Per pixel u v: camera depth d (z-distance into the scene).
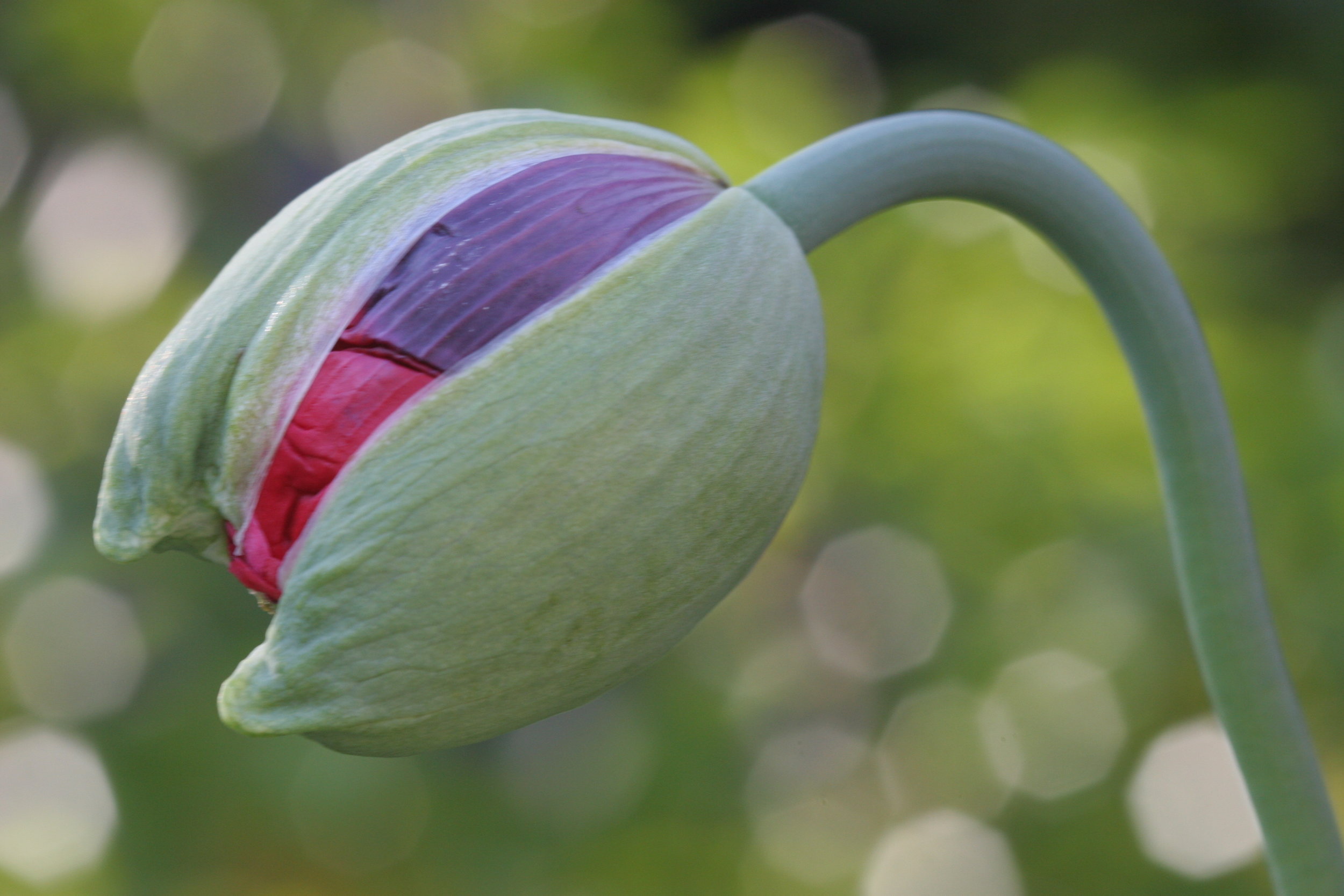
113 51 0.50
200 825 0.47
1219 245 0.50
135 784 0.46
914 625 0.49
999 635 0.46
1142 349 0.23
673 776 0.48
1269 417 0.46
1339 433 0.46
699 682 0.49
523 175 0.22
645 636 0.22
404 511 0.21
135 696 0.47
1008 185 0.23
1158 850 0.48
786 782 0.50
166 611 0.47
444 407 0.21
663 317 0.22
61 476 0.48
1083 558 0.45
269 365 0.22
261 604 0.22
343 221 0.22
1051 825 0.48
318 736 0.22
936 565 0.47
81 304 0.48
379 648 0.21
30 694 0.47
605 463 0.22
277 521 0.22
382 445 0.21
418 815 0.48
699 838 0.47
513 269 0.22
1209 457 0.23
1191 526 0.23
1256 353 0.47
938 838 0.49
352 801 0.46
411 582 0.21
